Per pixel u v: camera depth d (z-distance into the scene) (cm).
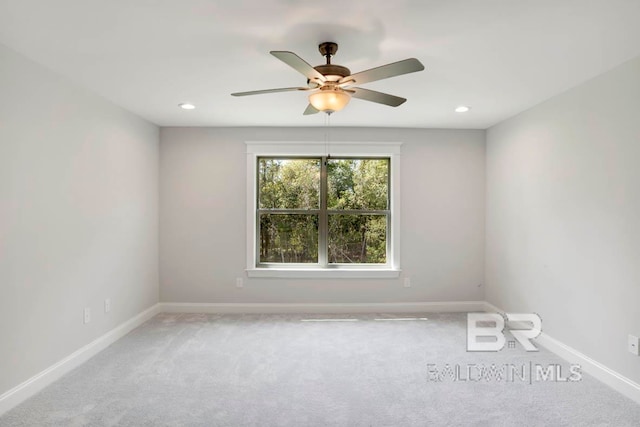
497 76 262
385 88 287
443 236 423
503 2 170
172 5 172
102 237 311
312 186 429
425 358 289
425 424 201
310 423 202
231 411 213
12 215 220
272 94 303
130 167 355
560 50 219
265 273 416
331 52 211
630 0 167
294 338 334
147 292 391
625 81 236
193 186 416
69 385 245
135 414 210
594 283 261
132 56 229
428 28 194
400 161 420
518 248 356
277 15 182
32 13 179
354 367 273
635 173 229
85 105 287
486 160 421
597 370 256
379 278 421
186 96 307
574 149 281
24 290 229
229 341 326
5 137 215
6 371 216
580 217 274
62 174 262
